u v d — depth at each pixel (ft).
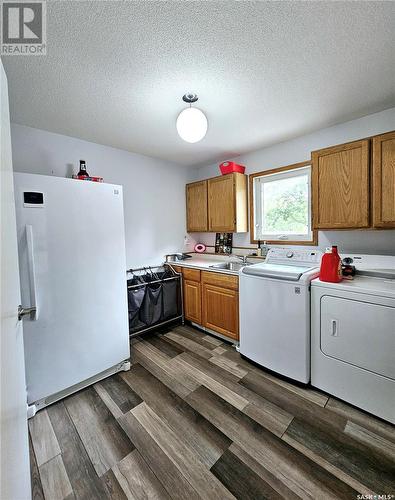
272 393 5.75
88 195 5.89
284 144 8.54
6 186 2.67
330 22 3.60
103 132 7.54
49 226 5.23
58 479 3.83
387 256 5.92
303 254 7.26
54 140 7.50
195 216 11.12
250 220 9.80
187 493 3.59
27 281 4.94
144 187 9.98
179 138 8.09
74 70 4.60
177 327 9.87
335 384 5.46
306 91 5.46
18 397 2.89
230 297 8.09
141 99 5.68
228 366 6.95
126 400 5.59
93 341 6.08
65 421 4.98
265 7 3.36
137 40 3.89
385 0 3.26
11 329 2.65
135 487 3.69
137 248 9.86
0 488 1.90
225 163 9.50
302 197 8.41
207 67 4.60
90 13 3.41
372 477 3.74
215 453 4.21
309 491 3.56
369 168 5.79
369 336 4.91
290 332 6.00
